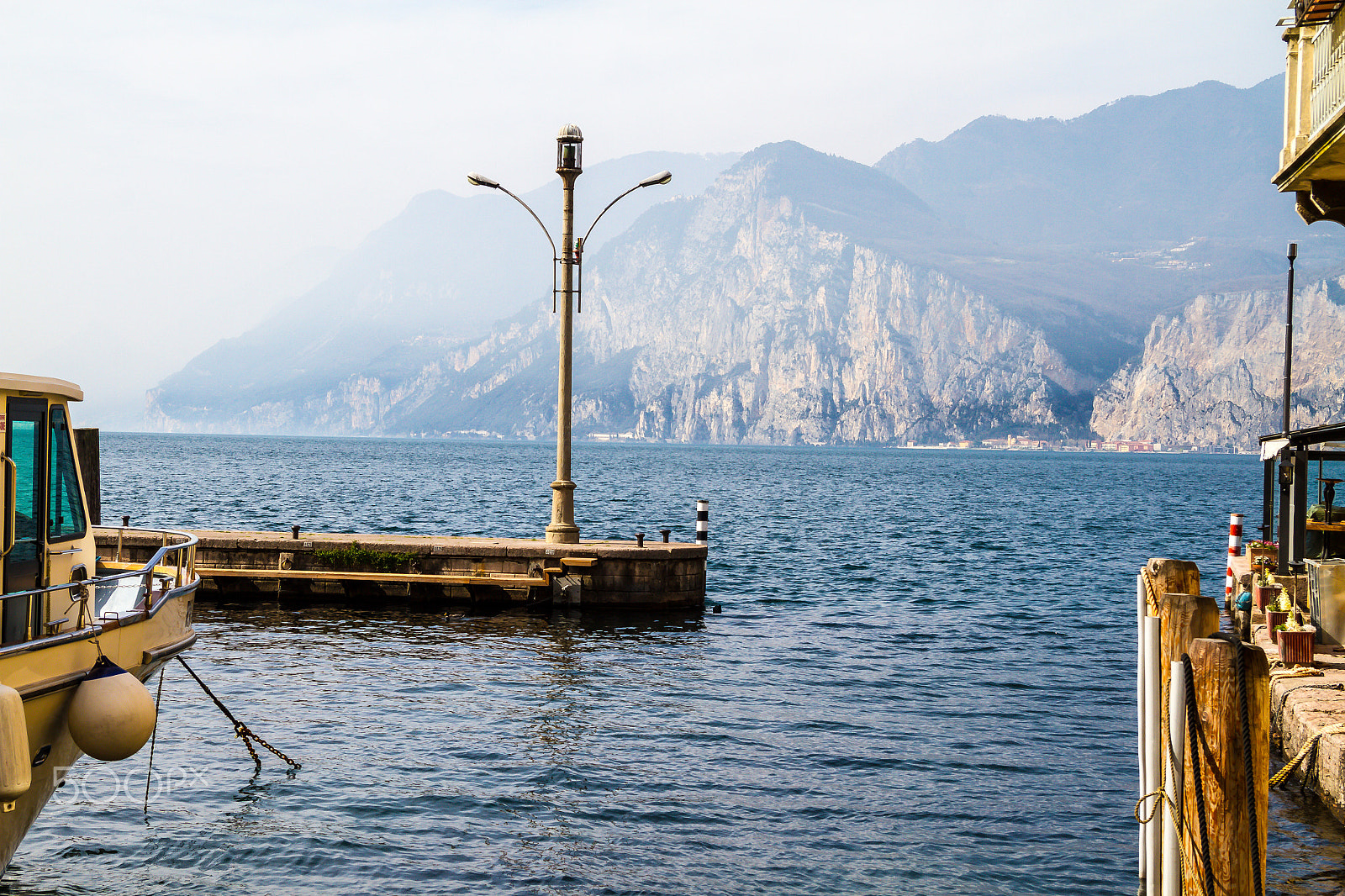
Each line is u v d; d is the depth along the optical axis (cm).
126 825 1112
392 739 1434
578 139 2588
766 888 991
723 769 1341
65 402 1062
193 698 1625
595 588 2462
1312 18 1792
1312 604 1684
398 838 1091
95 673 989
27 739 860
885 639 2300
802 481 11369
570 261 2605
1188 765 751
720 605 2706
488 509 6256
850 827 1150
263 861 1029
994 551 4350
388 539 2636
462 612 2408
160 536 2408
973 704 1723
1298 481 2098
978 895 984
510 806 1189
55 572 1047
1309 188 1958
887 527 5422
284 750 1374
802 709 1656
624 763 1353
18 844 972
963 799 1243
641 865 1039
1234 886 710
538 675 1839
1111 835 1135
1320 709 1298
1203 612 830
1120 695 1795
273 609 2392
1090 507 7825
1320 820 1162
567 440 2595
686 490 8950
